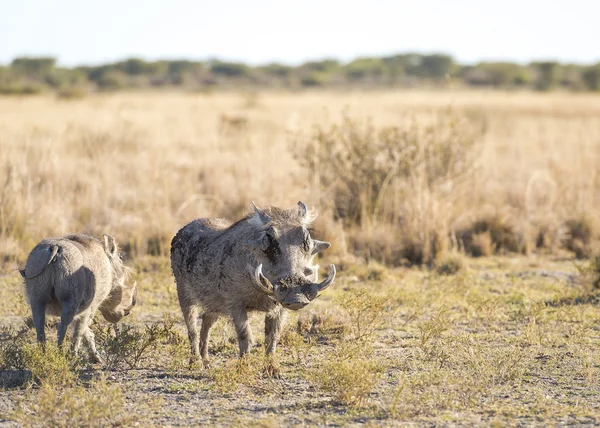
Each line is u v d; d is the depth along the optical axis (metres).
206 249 15.00
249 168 35.78
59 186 32.56
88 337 15.61
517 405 12.95
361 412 12.58
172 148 45.09
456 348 16.67
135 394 13.65
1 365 14.69
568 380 14.45
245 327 14.61
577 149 40.03
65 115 65.38
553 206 32.22
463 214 30.47
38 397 12.65
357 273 24.62
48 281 14.23
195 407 12.93
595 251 27.80
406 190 30.22
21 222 27.47
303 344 17.25
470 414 12.47
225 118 60.88
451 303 21.28
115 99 108.50
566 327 18.58
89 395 12.73
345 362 13.66
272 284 13.36
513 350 16.36
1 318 19.33
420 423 12.02
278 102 103.00
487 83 185.00
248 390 13.91
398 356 16.16
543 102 105.56
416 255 27.41
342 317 18.53
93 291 14.75
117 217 28.94
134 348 15.57
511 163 43.75
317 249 14.09
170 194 32.69
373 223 28.81
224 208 31.14
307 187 30.73
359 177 31.28
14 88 125.44
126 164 38.31
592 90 167.88
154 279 23.52
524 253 28.88
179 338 16.70
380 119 46.72
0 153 30.72
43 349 14.06
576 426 11.88
